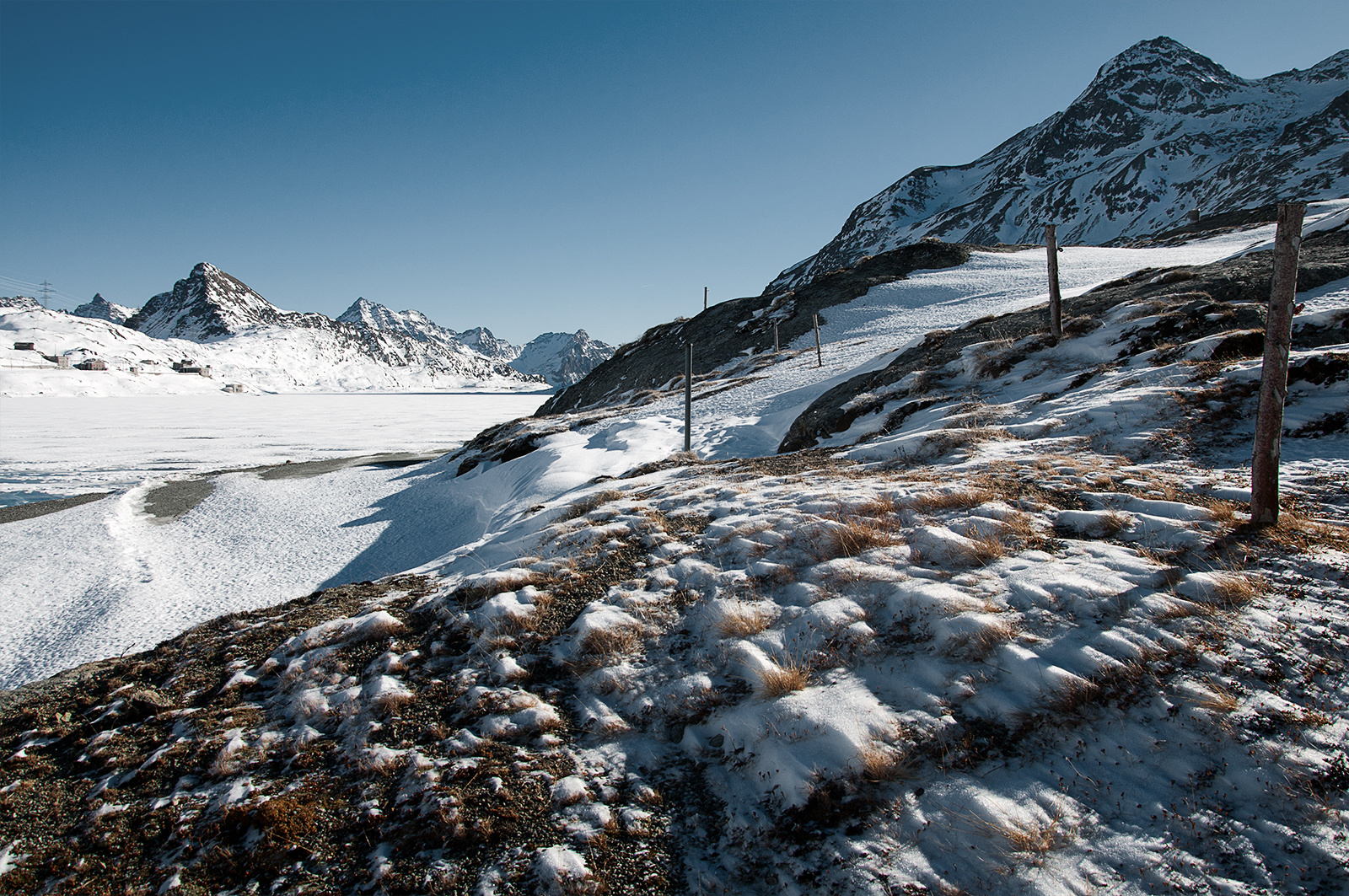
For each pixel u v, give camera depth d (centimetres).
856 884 306
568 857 340
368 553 1603
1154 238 6112
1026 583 496
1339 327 1040
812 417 1588
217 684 600
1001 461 842
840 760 370
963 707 394
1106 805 321
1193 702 359
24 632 1159
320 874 352
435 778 412
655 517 848
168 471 3122
